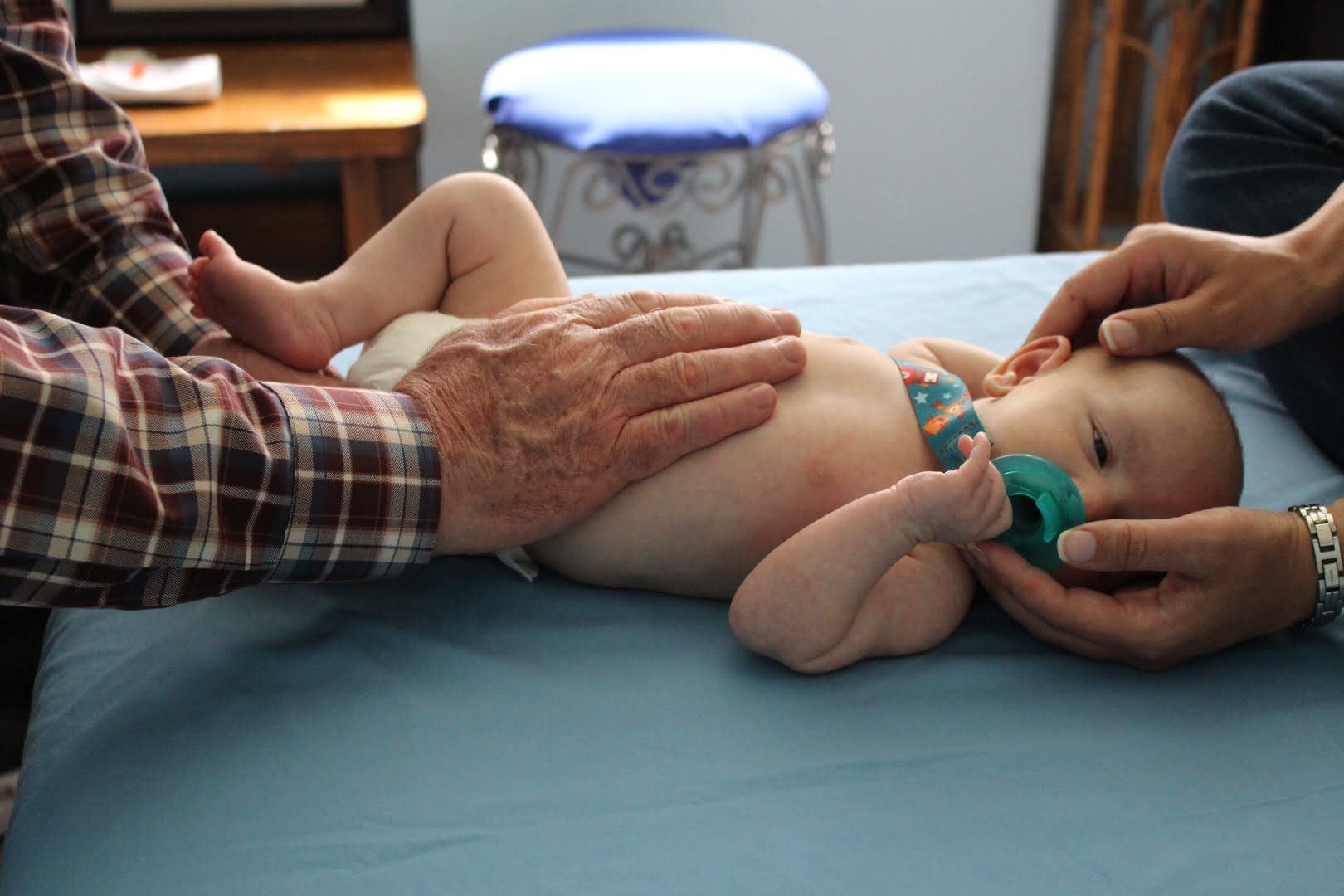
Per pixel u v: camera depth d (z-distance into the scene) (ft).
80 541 2.34
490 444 2.85
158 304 3.56
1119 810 2.52
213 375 2.62
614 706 2.78
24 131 3.57
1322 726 2.76
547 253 3.69
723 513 3.07
